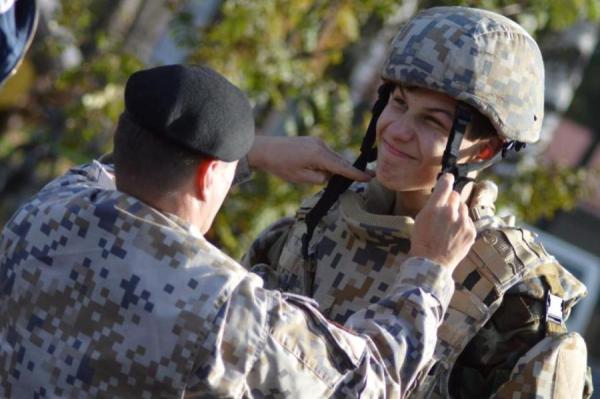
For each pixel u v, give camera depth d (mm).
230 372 5223
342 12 13883
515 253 6199
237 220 13516
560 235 23812
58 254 5480
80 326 5371
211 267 5328
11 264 5602
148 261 5344
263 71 13492
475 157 6301
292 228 7051
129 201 5469
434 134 6168
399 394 5547
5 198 17953
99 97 13719
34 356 5449
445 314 6117
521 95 6148
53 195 5727
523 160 14250
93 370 5316
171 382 5215
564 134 26422
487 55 6055
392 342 5531
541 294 6145
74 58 16656
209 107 5418
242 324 5250
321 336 5395
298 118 15109
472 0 13492
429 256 5828
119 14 19594
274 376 5273
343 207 6594
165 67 5531
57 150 14523
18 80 17203
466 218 5863
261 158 6949
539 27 14070
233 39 13461
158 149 5426
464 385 6254
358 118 15250
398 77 6137
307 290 6688
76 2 16031
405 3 13875
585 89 26859
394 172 6277
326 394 5375
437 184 5922
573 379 6027
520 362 6008
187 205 5512
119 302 5312
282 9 13711
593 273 23219
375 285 6480
